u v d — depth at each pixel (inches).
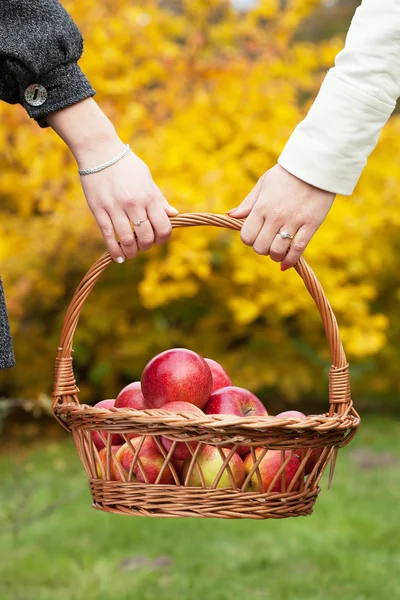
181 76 175.9
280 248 52.2
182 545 119.3
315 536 121.6
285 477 49.5
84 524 129.0
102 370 190.4
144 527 127.4
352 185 51.9
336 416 50.4
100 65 167.8
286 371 189.6
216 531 125.5
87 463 51.0
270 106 171.6
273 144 164.4
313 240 163.5
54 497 144.1
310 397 231.1
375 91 51.0
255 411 56.1
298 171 51.1
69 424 51.8
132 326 189.8
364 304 179.6
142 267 180.1
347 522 128.2
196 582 104.6
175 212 53.4
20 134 158.9
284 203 51.6
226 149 168.2
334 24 368.2
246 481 48.5
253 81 173.6
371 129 51.5
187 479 48.4
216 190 154.9
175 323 195.8
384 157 190.2
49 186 167.0
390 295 203.3
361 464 167.6
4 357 50.1
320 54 180.2
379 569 108.0
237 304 167.8
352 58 51.7
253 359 190.4
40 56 50.3
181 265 159.8
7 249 169.6
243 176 167.8
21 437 200.5
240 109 170.7
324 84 52.2
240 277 162.9
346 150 51.1
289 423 46.9
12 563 112.3
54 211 171.2
